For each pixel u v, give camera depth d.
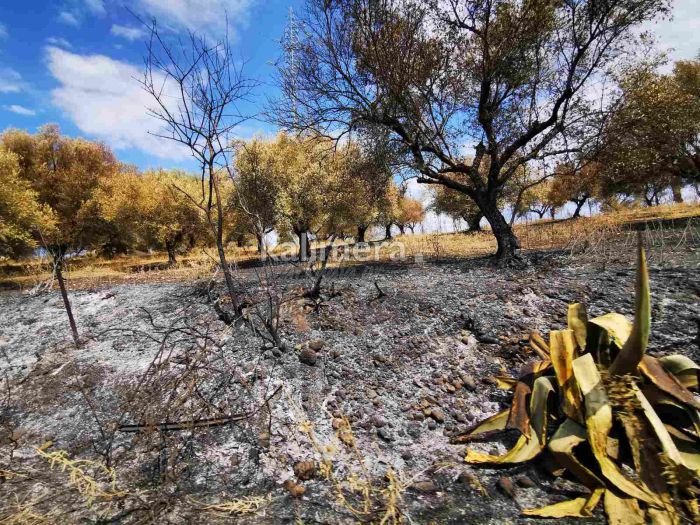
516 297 5.04
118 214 19.95
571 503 1.98
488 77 8.41
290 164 17.81
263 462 2.58
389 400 3.25
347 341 4.18
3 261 18.38
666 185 25.52
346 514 2.05
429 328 4.41
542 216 34.31
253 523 2.00
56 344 4.88
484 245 13.64
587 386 2.27
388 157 8.66
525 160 8.45
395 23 8.23
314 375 3.56
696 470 1.98
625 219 15.87
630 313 4.26
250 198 13.71
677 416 2.31
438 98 8.93
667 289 4.62
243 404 3.16
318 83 9.08
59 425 3.18
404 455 2.62
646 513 1.85
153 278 10.28
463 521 1.95
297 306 5.07
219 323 4.85
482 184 8.61
